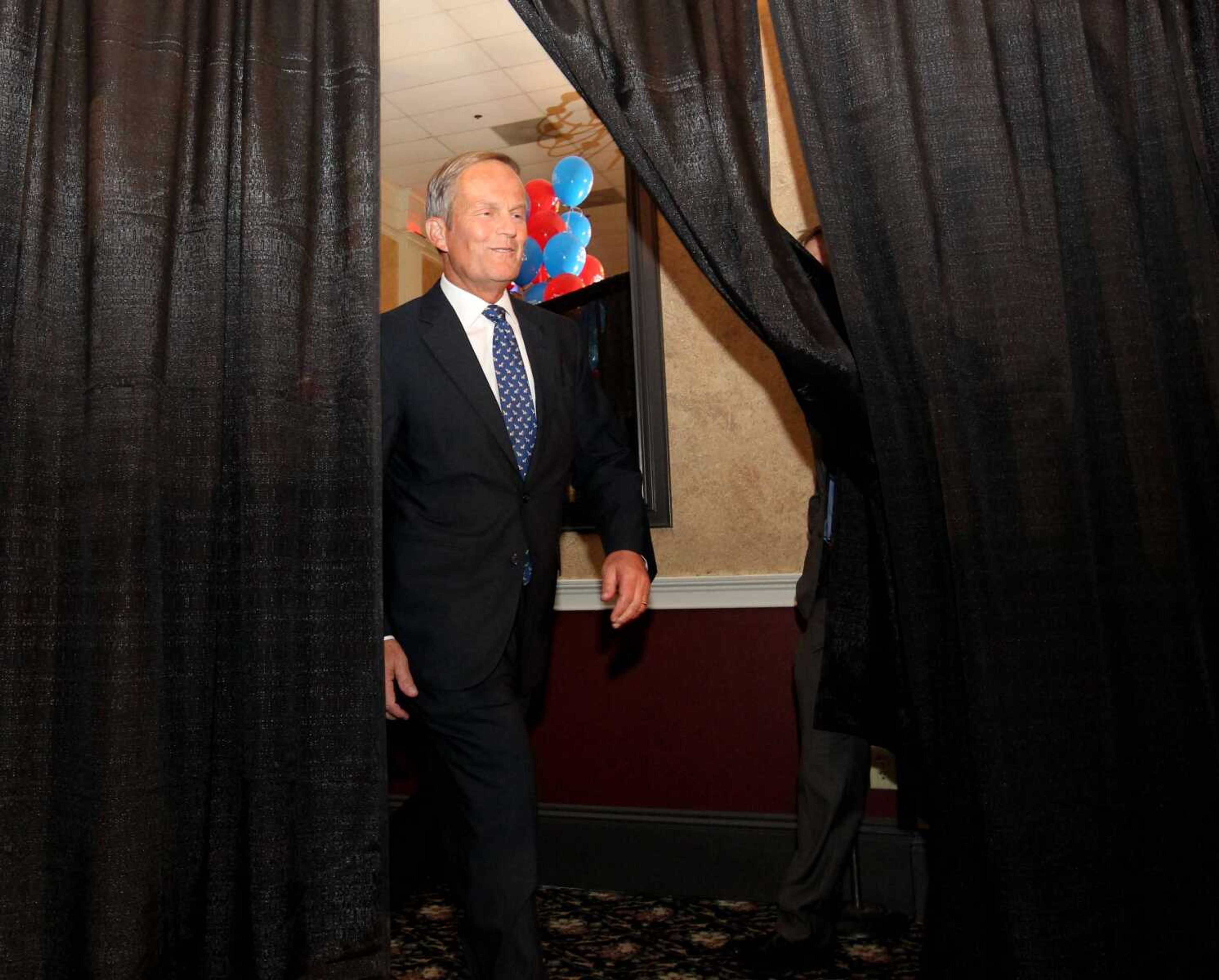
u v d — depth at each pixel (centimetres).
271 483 160
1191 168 162
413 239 859
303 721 157
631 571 197
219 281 166
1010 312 155
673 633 299
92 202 165
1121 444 157
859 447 183
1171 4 170
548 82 628
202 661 159
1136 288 158
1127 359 157
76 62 172
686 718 296
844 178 165
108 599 157
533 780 176
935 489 159
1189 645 152
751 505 296
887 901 267
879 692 207
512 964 166
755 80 170
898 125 161
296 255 164
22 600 160
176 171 169
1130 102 164
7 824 155
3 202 170
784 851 282
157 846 154
